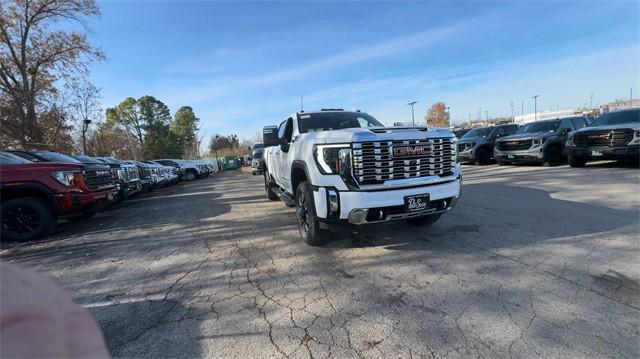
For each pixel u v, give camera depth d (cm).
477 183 946
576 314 257
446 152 414
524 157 1268
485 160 1573
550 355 214
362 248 436
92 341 71
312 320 270
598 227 456
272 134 554
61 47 2320
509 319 255
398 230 502
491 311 268
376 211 375
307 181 446
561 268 338
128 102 5400
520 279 319
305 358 223
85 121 2403
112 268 421
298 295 315
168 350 240
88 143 2695
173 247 501
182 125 6081
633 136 923
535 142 1230
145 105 5481
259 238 521
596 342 224
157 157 5366
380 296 303
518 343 227
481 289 305
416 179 391
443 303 284
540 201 642
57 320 67
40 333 61
